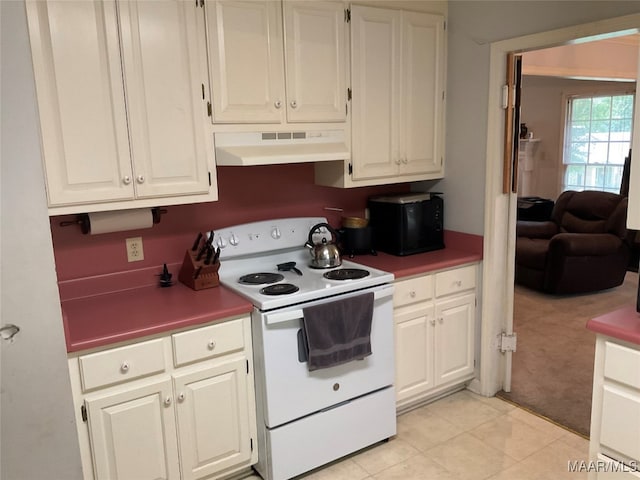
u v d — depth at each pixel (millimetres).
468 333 3082
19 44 967
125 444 2031
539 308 4676
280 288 2375
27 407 1065
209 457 2238
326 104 2631
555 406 2984
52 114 1957
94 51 2004
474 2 2850
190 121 2264
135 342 1999
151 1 2094
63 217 2338
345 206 3219
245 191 2832
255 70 2391
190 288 2508
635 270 5727
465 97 2986
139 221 2348
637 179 1682
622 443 1745
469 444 2646
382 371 2600
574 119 7102
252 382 2316
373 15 2713
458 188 3115
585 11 2361
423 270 2775
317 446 2420
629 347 1689
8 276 1009
